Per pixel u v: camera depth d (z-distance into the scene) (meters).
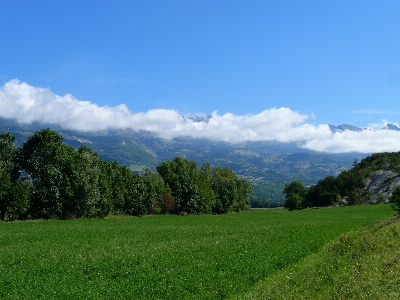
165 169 140.00
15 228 53.19
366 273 20.64
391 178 161.88
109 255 28.69
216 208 131.38
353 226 52.81
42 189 73.06
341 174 173.25
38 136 75.69
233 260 25.80
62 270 23.48
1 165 70.19
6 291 18.89
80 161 78.94
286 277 21.00
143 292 18.50
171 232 47.84
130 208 96.88
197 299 17.64
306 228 50.28
